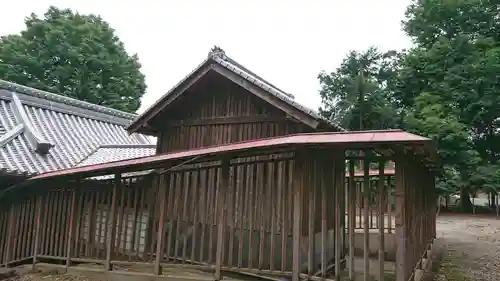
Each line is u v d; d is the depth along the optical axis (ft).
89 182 28.68
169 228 28.63
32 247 30.07
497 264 34.14
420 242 26.12
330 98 122.21
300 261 21.99
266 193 26.45
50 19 103.50
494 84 84.23
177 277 23.32
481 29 94.79
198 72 30.78
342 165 27.68
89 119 52.47
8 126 40.91
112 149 46.24
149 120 33.91
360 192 40.91
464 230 60.23
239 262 22.09
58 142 43.14
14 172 31.04
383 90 109.91
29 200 31.09
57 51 93.97
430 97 86.99
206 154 20.53
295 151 19.90
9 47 91.66
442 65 91.25
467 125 87.92
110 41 106.83
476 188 87.25
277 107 27.45
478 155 85.15
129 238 27.81
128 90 107.96
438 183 84.38
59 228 29.14
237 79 29.01
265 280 23.80
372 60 120.06
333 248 28.60
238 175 27.84
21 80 90.58
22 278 27.25
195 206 27.40
